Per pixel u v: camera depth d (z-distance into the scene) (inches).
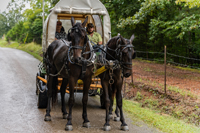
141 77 433.7
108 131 198.4
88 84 208.1
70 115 202.2
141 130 201.0
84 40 190.5
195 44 595.8
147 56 751.7
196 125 223.0
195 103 260.5
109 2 720.3
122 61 194.4
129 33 758.5
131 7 666.2
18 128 200.4
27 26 1371.8
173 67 583.5
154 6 513.0
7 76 464.4
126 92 349.7
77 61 184.4
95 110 267.9
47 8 1141.1
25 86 382.6
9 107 264.1
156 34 581.9
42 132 192.9
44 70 289.3
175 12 566.6
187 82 381.7
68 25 340.8
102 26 292.7
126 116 240.1
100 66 213.0
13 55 919.0
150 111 262.5
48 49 251.4
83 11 265.3
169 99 287.0
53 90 234.2
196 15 462.9
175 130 196.9
